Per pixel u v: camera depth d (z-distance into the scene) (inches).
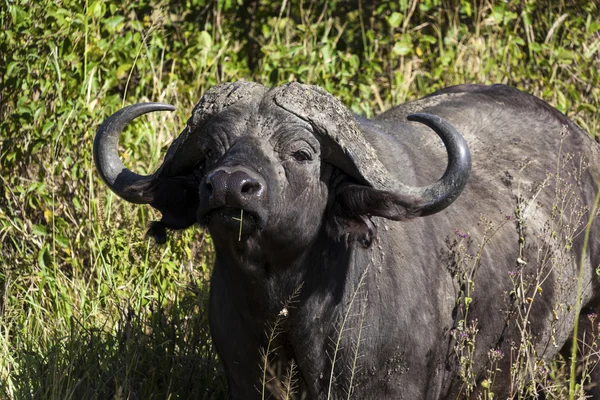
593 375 697.0
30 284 810.2
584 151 711.7
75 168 842.8
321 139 526.6
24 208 857.5
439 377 592.1
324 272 549.6
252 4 1182.3
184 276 786.2
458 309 589.3
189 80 1010.1
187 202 569.6
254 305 555.8
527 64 1085.1
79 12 891.4
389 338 558.6
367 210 532.7
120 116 570.3
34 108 850.8
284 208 512.4
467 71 1044.5
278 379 575.2
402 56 1052.5
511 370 590.2
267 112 520.4
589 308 700.7
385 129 631.8
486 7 1087.0
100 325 753.0
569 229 641.6
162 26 1059.9
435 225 595.8
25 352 692.7
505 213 631.8
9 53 870.4
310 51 1026.1
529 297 614.9
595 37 1110.4
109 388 668.7
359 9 1099.3
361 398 561.9
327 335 557.3
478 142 666.2
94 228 812.6
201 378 697.6
